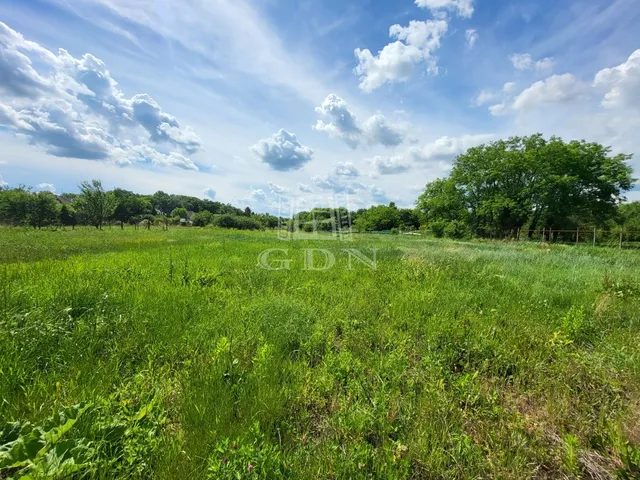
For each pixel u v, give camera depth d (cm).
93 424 163
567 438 177
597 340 335
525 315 405
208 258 823
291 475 145
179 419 193
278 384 235
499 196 2673
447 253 1064
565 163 2538
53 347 261
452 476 161
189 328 321
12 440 152
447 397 224
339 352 303
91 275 506
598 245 2009
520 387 250
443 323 360
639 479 162
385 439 182
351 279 615
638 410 217
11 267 570
